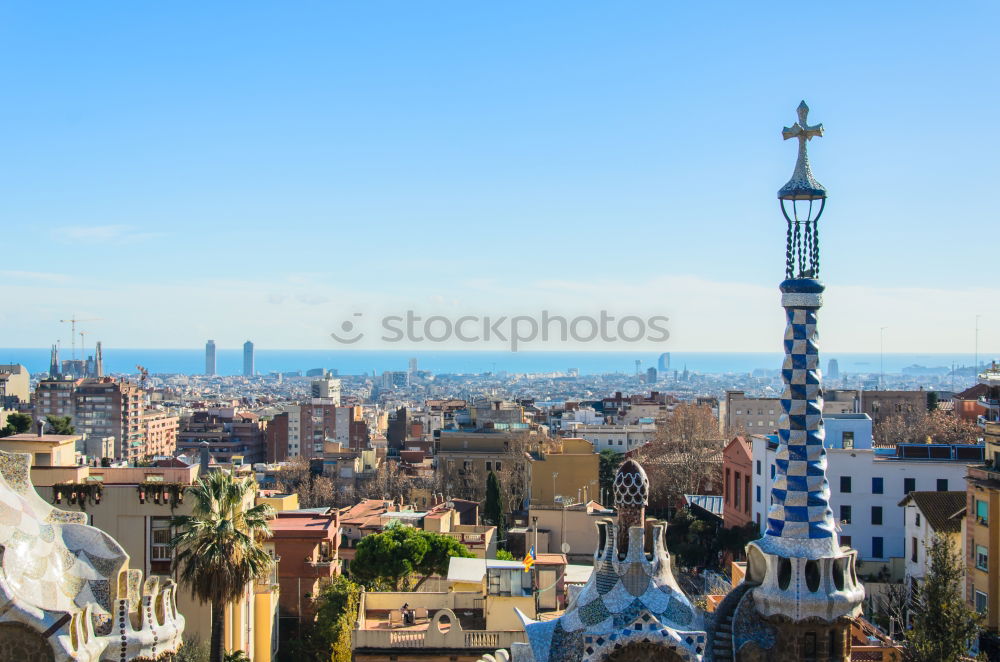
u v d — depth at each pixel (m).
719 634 33.81
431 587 80.81
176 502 59.84
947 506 80.69
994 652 60.78
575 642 32.59
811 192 35.94
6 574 34.84
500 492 144.00
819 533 33.81
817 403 34.81
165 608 40.53
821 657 33.09
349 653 67.25
